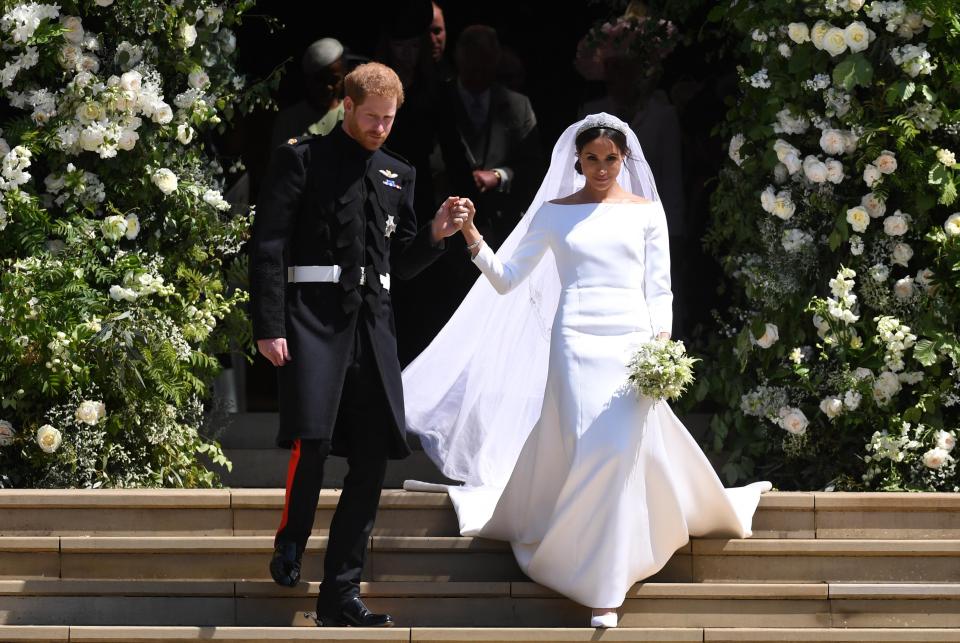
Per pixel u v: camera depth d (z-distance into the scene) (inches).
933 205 959.0
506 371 905.5
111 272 950.4
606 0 1233.4
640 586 807.7
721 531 828.6
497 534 826.8
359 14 1368.1
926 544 833.5
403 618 812.6
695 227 1196.5
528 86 1360.7
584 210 815.7
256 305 737.6
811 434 987.9
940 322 953.5
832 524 858.1
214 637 768.9
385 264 768.3
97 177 976.9
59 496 845.8
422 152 1181.7
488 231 1175.6
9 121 971.3
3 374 922.1
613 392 775.1
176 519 849.5
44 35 941.8
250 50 1360.7
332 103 1163.9
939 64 964.6
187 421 1009.5
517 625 810.8
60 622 809.5
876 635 789.2
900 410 975.6
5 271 940.6
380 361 758.5
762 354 1007.6
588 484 760.3
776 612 813.2
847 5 964.6
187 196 1000.2
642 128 1173.7
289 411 740.0
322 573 827.4
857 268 990.4
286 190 746.2
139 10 987.3
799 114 992.2
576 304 799.1
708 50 1213.1
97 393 951.0
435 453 914.7
